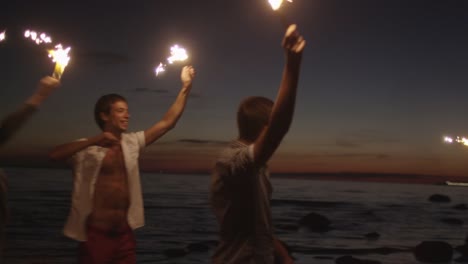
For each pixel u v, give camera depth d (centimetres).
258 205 281
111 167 450
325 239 2044
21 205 3378
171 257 1469
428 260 1452
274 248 304
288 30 202
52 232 2002
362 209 4456
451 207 5116
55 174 14675
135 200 455
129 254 453
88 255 439
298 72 214
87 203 441
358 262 1355
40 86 315
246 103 295
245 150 262
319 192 9825
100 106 461
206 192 7319
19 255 1427
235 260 280
